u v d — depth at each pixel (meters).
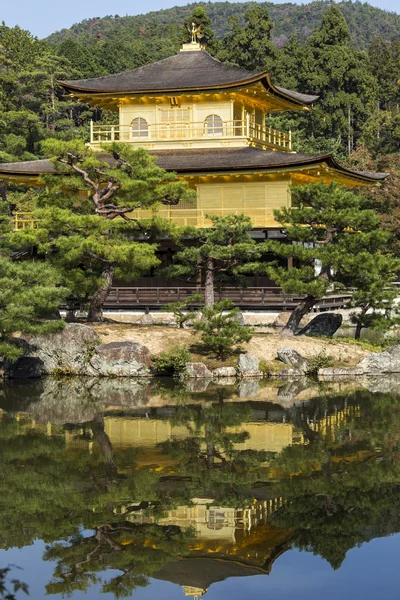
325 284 43.22
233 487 25.17
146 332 46.16
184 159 58.50
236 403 36.47
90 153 45.97
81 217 43.69
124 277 46.66
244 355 43.44
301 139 123.25
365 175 63.28
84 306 52.94
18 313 39.62
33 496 24.52
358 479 25.81
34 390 39.91
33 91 112.25
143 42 188.12
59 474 26.45
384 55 165.25
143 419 33.62
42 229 45.03
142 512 23.39
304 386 40.56
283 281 43.69
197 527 22.41
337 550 21.05
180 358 43.09
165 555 20.92
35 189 93.44
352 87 139.38
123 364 43.38
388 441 29.94
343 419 33.31
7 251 56.88
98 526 22.48
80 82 63.81
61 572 20.06
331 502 23.94
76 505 23.83
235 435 30.95
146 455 28.47
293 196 45.81
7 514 23.20
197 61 66.31
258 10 140.00
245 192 56.72
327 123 130.88
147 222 46.03
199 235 46.25
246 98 64.19
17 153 97.56
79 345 43.91
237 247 44.06
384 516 23.22
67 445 29.73
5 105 107.12
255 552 21.12
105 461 27.80
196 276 55.81
